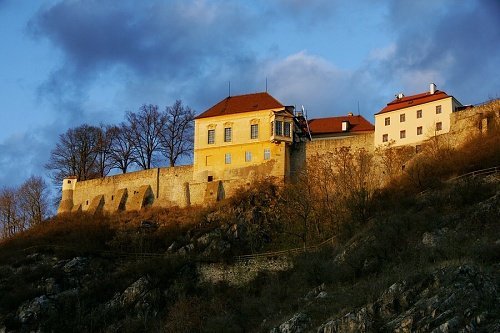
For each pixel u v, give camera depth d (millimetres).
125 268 88875
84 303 83812
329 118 117688
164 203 108000
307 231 88125
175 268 84375
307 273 71125
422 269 53188
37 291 86125
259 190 98312
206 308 75125
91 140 129125
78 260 90625
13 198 124375
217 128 106938
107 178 115125
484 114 90438
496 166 76875
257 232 90750
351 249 71688
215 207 98312
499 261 53344
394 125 97812
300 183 97750
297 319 57812
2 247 102312
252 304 70688
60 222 108688
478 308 46344
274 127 102625
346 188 91562
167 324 74562
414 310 48500
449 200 71625
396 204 76438
